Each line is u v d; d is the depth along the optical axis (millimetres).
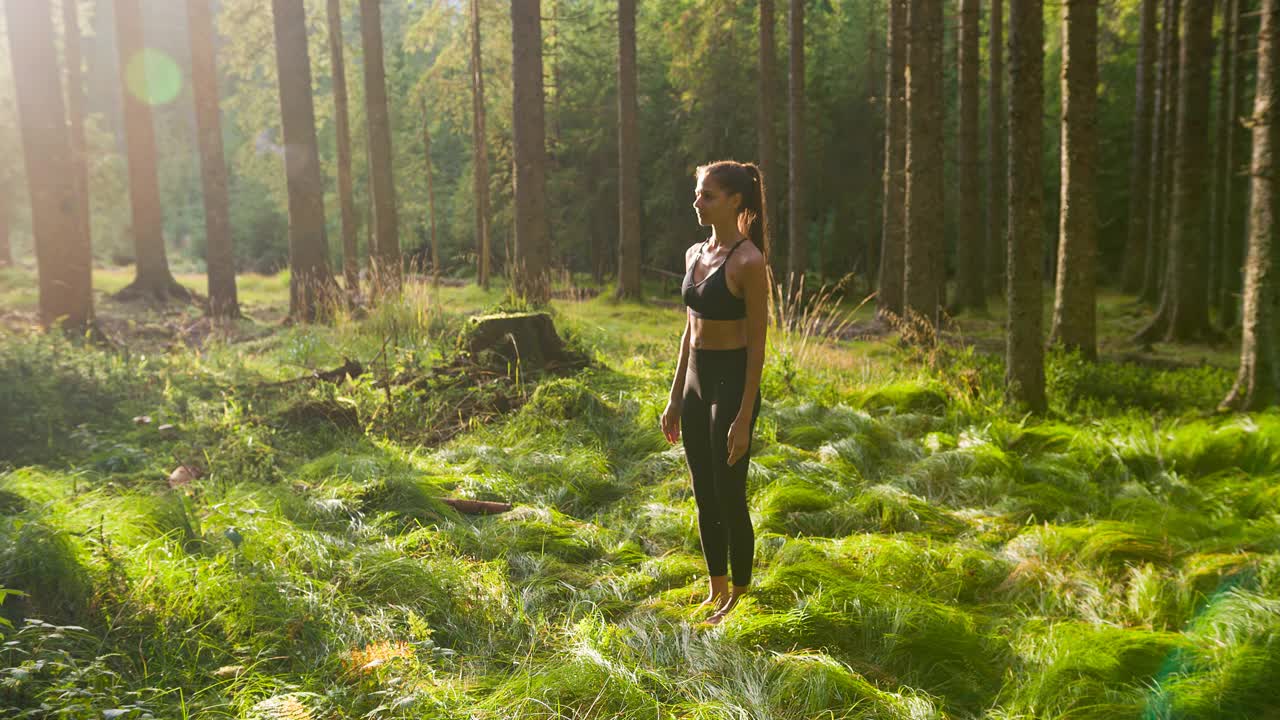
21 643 2469
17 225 25375
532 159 12156
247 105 21234
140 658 2535
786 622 3074
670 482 4930
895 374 8555
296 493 4406
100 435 5352
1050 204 30234
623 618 3287
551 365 7441
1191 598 3312
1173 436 5660
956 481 5094
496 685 2686
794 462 5215
